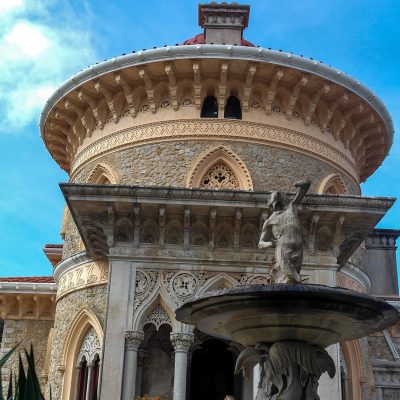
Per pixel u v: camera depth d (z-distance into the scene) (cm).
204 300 901
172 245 1614
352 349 1848
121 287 1561
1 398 558
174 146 1898
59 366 1809
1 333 2786
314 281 1575
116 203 1547
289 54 1864
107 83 1978
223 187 1855
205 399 1977
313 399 903
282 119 1958
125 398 1454
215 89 1970
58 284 2042
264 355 952
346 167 2088
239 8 2197
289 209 1017
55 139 2342
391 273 2688
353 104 2019
